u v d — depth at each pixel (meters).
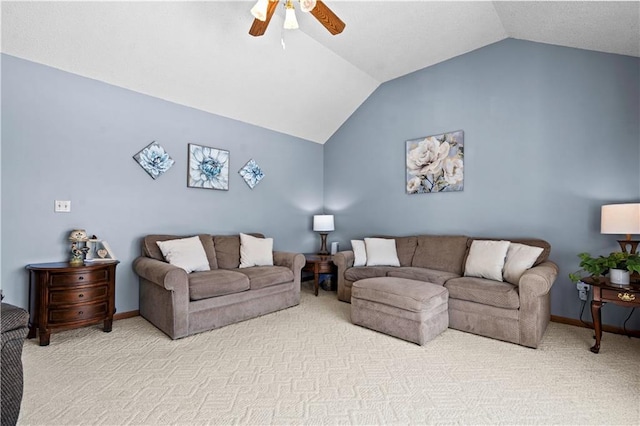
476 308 2.83
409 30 3.37
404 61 4.07
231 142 4.21
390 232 4.59
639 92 2.85
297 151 5.08
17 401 1.47
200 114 3.88
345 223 5.16
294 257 3.79
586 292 3.04
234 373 2.13
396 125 4.54
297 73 3.96
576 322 3.10
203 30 3.04
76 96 2.96
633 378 2.07
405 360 2.34
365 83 4.58
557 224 3.24
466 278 3.12
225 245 3.77
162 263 2.92
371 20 3.18
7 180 2.63
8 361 1.44
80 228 2.99
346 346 2.59
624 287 2.35
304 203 5.20
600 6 2.33
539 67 3.37
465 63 3.88
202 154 3.89
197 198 3.86
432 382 2.03
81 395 1.85
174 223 3.65
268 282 3.41
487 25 3.30
